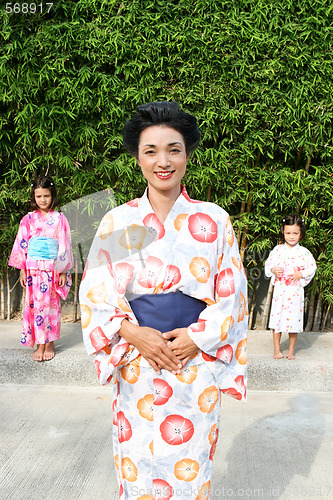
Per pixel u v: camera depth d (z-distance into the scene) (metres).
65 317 4.50
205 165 3.99
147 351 1.56
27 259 3.46
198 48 3.68
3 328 4.16
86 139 3.85
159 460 1.59
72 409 3.16
